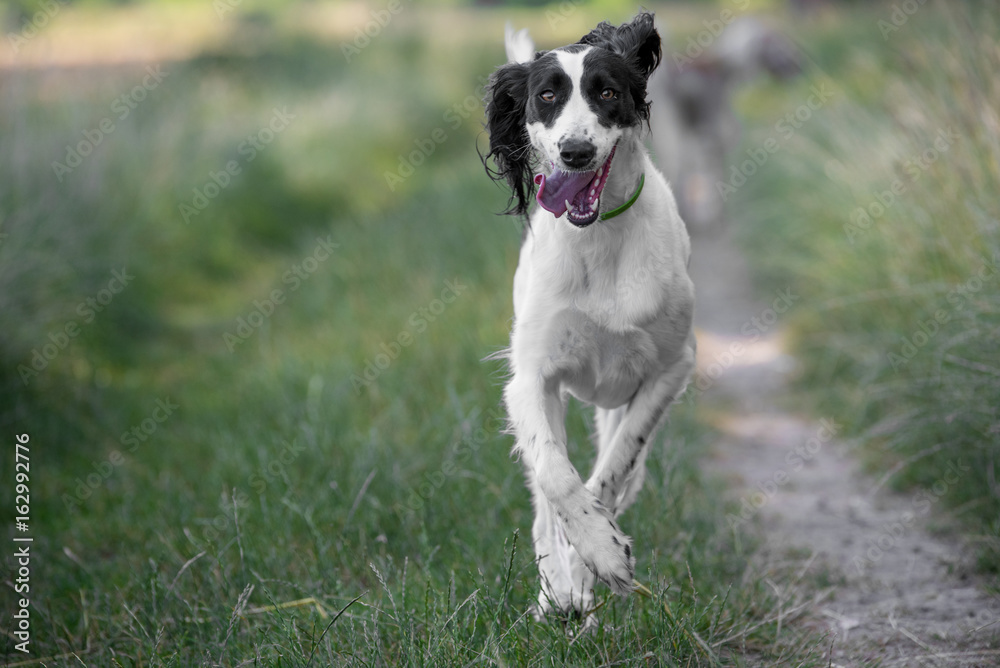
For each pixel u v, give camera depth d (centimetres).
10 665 414
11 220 751
